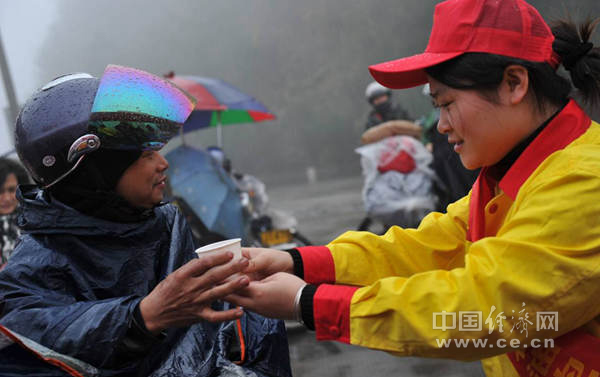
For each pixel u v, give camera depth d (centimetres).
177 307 117
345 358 399
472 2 124
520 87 123
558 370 124
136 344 118
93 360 115
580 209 114
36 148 124
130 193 130
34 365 116
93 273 128
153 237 138
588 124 128
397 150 584
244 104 625
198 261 117
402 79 143
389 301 117
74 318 116
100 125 123
